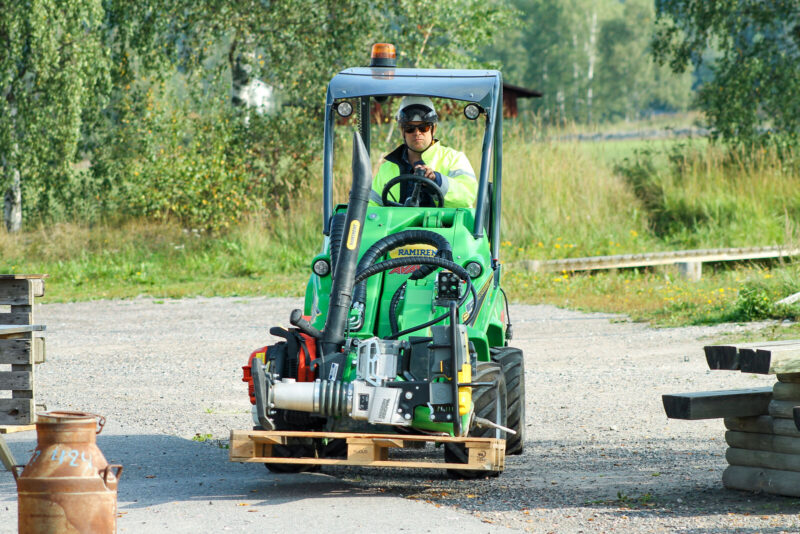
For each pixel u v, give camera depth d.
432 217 17.95
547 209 65.56
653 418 22.50
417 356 15.30
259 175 71.56
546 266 54.31
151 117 69.38
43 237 66.94
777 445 15.13
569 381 27.92
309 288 17.70
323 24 69.06
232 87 73.25
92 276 60.12
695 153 74.31
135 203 69.81
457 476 17.02
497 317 18.97
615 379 28.02
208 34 68.56
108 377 29.67
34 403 21.33
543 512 14.34
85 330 41.06
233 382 28.75
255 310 47.03
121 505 15.04
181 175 68.19
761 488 15.30
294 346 15.88
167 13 67.44
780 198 67.31
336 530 13.37
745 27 74.00
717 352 14.35
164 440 20.83
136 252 64.88
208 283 57.72
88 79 64.25
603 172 70.94
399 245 17.39
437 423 15.25
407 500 15.25
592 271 55.97
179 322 43.25
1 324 21.62
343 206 18.97
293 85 69.44
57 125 63.75
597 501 14.98
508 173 67.94
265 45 69.50
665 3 76.00
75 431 11.49
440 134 65.19
